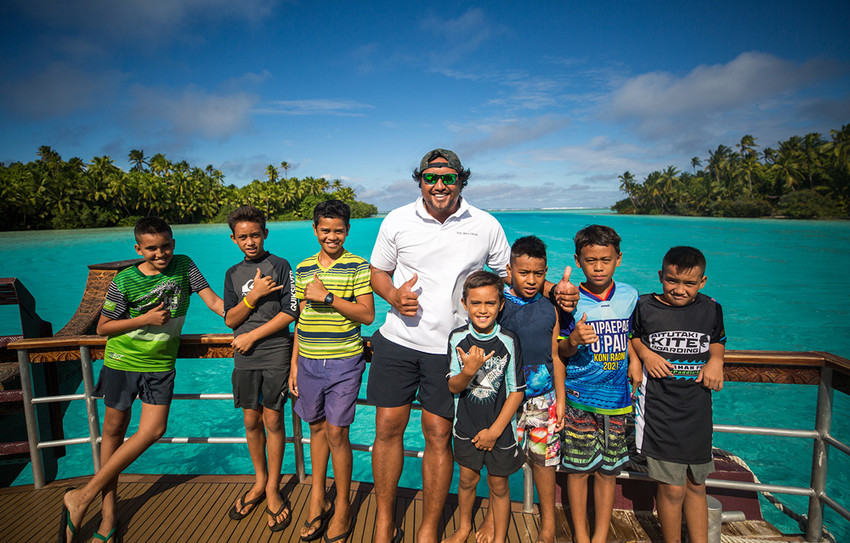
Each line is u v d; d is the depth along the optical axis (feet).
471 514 7.59
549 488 7.30
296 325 7.88
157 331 7.95
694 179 303.27
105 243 119.24
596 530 7.25
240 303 7.65
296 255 91.20
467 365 6.27
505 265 7.89
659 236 131.34
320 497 7.75
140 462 17.76
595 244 6.88
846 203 204.44
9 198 182.50
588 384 7.22
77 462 17.80
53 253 96.73
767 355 7.30
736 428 7.23
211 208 268.00
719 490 8.74
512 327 7.21
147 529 7.88
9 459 10.43
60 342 8.77
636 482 8.47
